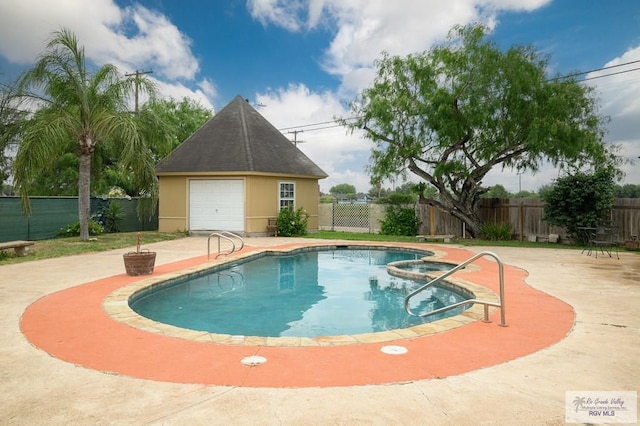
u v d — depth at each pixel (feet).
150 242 52.37
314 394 11.43
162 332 17.06
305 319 22.62
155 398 11.18
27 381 12.28
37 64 45.34
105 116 46.83
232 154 62.49
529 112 50.39
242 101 72.95
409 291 29.73
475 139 55.47
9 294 23.88
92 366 13.46
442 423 9.87
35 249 42.47
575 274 30.94
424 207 65.87
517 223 58.90
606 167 51.13
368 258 45.70
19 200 48.42
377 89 57.16
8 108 45.73
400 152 56.34
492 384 12.09
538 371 13.05
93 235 56.75
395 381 12.31
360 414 10.30
